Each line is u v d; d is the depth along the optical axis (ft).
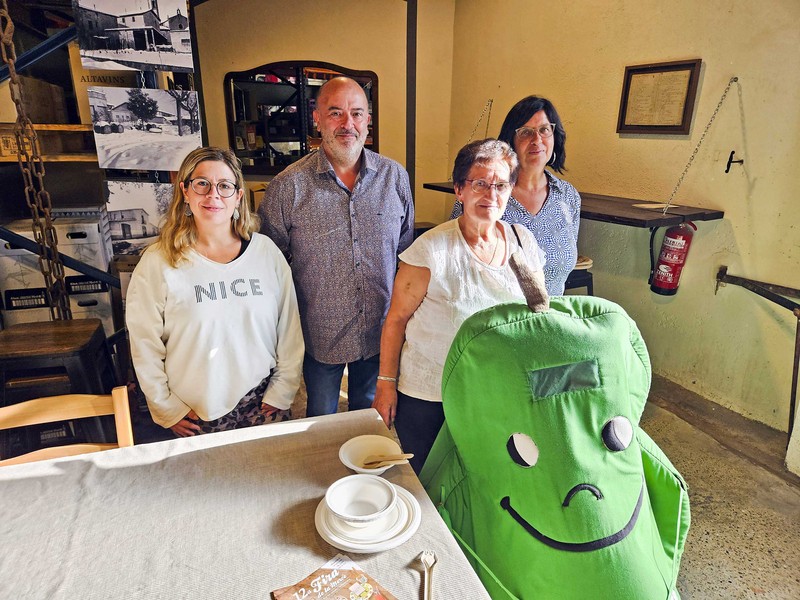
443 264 4.43
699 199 8.61
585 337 3.16
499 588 3.34
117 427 4.01
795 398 7.64
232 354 4.97
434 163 15.39
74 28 7.35
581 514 3.03
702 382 9.06
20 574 2.77
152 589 2.69
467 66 13.98
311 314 5.86
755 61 7.56
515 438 3.20
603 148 10.28
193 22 12.98
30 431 6.23
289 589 2.69
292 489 3.46
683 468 7.43
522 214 5.70
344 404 9.04
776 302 7.61
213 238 4.85
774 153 7.50
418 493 3.44
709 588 5.52
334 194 5.62
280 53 14.02
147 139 7.25
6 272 7.90
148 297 4.74
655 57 9.02
